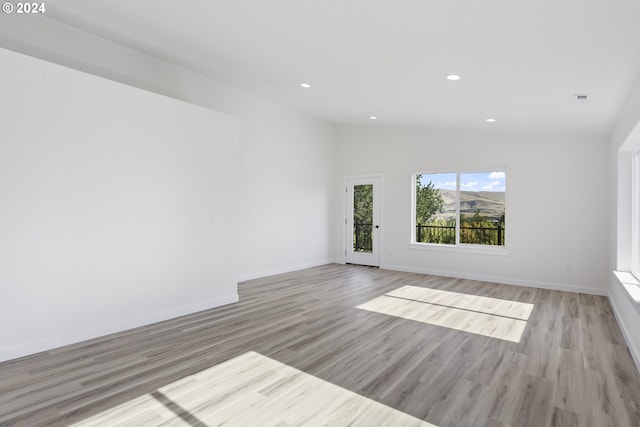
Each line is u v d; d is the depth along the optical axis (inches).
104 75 169.0
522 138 229.6
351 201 313.0
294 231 282.0
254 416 84.0
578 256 212.7
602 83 121.3
